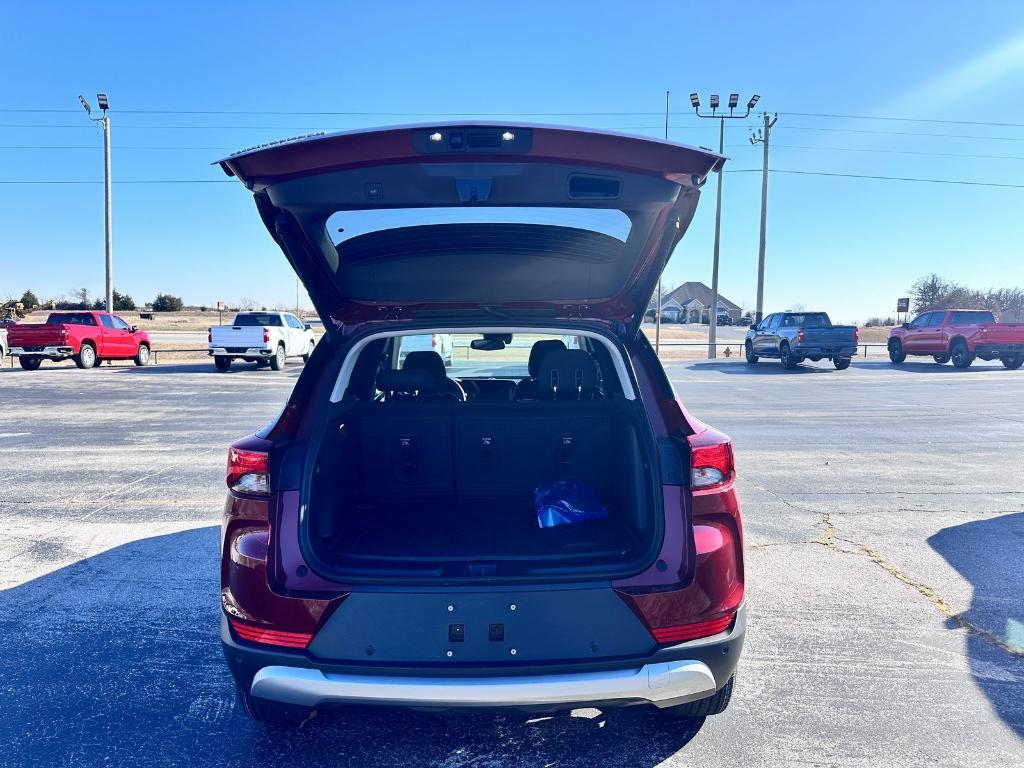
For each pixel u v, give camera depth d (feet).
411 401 12.37
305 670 8.00
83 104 99.55
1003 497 22.63
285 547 8.36
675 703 8.27
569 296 10.19
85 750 9.60
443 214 8.75
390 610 8.02
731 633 8.57
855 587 15.24
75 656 12.20
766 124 105.81
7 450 30.78
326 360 9.74
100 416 41.16
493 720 10.40
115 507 21.43
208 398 49.85
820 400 48.62
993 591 14.99
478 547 9.38
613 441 11.71
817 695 11.00
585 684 7.88
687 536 8.48
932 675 11.60
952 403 46.96
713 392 53.78
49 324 75.05
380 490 12.00
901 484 24.38
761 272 107.86
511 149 7.55
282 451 8.70
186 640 12.80
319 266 9.59
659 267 9.54
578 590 8.10
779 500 22.24
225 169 8.04
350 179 8.02
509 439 11.89
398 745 9.78
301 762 9.37
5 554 17.28
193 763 9.33
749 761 9.34
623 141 7.51
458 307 10.31
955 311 79.00
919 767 9.18
